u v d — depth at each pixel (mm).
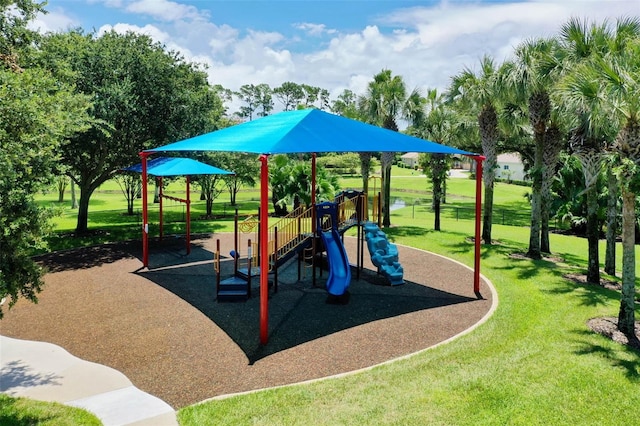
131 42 19906
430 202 45000
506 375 7328
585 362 7848
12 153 6254
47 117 7668
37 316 10359
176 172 15656
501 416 6164
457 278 13906
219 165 25781
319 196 28547
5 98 6805
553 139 17172
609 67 9469
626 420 6141
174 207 36312
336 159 70562
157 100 19125
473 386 6969
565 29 14766
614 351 8352
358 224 14469
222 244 19203
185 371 7688
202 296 11898
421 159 25547
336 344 8852
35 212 6379
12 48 13336
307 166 29734
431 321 10125
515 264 15680
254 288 12672
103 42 19078
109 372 7637
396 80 23828
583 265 16609
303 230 15547
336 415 6180
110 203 39938
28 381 7289
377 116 24359
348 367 7836
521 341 8828
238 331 9500
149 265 15344
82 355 8328
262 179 8633
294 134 9906
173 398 6781
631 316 9266
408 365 7746
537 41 16422
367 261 16500
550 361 7891
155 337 9180
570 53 14711
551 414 6238
